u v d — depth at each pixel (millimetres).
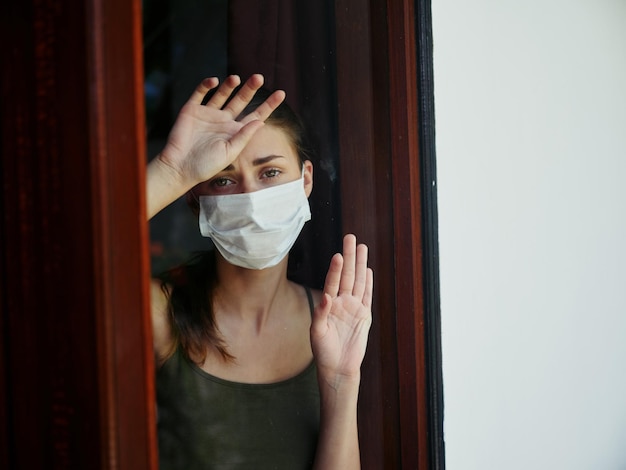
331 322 1386
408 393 1531
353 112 1480
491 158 1888
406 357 1528
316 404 1413
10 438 840
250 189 1287
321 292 1479
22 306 832
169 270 1267
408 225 1522
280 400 1372
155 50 1273
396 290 1524
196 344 1290
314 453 1396
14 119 824
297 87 1421
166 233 1265
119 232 813
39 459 827
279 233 1299
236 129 1249
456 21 1747
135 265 836
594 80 2375
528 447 2062
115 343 804
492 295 1896
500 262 1929
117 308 809
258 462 1339
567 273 2242
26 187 824
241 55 1390
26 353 831
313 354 1379
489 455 1895
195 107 1224
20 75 819
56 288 814
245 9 1388
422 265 1551
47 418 823
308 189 1417
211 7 1350
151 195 1182
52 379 820
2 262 838
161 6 1279
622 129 2541
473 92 1811
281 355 1388
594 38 2375
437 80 1679
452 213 1736
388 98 1504
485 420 1877
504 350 1952
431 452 1567
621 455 2559
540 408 2119
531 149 2059
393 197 1516
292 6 1432
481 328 1854
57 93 802
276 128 1333
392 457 1533
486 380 1880
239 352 1340
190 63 1331
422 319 1551
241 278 1334
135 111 836
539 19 2092
